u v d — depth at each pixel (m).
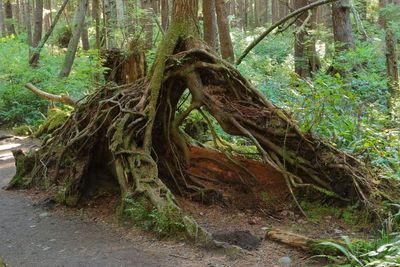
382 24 21.84
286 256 4.93
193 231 5.23
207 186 6.89
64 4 16.47
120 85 7.77
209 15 13.03
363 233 5.71
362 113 9.02
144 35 13.88
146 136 6.54
